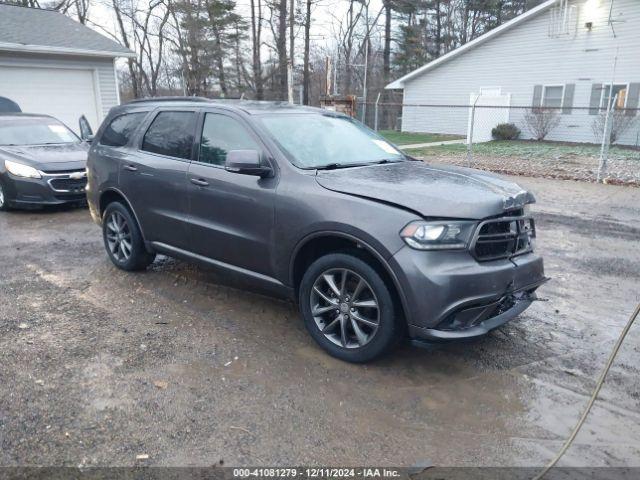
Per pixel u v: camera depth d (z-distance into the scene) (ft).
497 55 78.43
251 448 8.89
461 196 10.85
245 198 13.05
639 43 65.21
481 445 9.07
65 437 9.07
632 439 9.26
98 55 52.26
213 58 102.22
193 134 14.89
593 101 70.38
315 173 12.29
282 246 12.45
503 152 59.72
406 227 10.41
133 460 8.55
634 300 15.75
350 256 11.35
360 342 11.48
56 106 51.47
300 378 11.13
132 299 15.48
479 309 10.64
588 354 12.37
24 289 16.26
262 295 15.88
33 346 12.37
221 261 14.35
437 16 130.21
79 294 15.88
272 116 14.03
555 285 16.99
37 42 48.73
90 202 19.01
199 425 9.48
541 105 75.56
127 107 17.93
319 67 127.54
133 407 9.98
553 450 8.95
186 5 99.19
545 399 10.48
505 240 11.16
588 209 29.04
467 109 83.25
